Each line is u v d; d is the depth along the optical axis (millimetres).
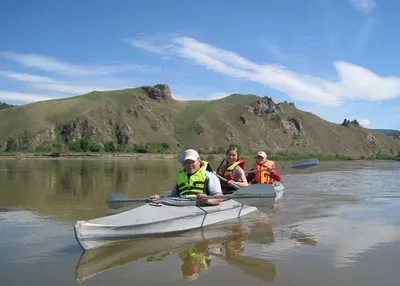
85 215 7793
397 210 8617
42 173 20703
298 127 153375
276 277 4227
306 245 5520
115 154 64375
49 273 4363
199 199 6629
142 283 4055
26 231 6359
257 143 136125
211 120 143375
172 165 34281
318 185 14359
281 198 10633
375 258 4891
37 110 123750
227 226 6797
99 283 4062
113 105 132125
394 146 169125
